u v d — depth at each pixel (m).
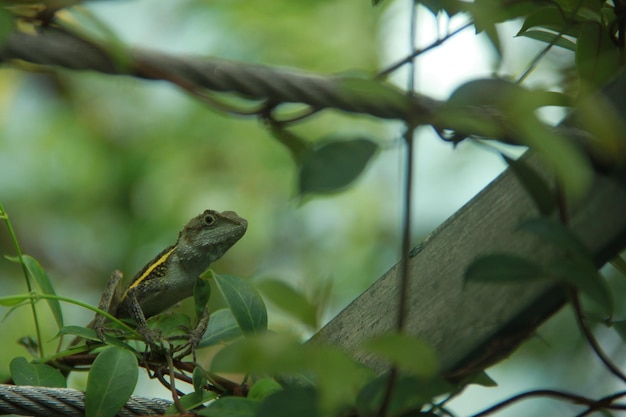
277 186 2.08
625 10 1.26
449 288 1.25
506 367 1.55
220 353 1.19
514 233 1.25
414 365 1.19
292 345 1.19
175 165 2.08
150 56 1.25
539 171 1.25
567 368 1.44
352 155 1.21
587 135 1.24
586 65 1.27
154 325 1.31
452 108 1.20
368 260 2.01
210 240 1.37
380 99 1.21
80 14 1.24
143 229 2.03
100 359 1.26
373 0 1.27
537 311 1.24
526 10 1.27
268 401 1.22
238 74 1.25
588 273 1.22
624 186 1.24
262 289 1.31
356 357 1.26
